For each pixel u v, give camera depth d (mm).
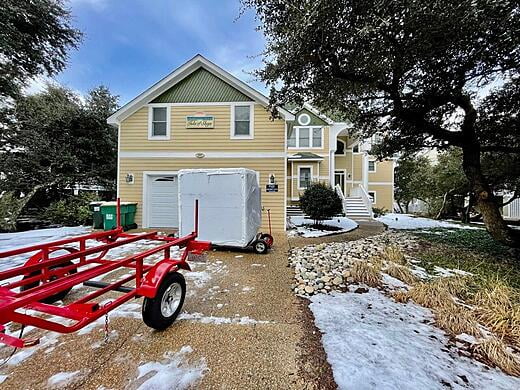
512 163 7375
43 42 8758
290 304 3250
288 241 7305
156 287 2463
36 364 2094
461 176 13023
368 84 5160
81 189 12500
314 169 16766
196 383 1893
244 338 2475
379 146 8586
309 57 4484
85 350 2275
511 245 5297
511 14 3041
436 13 3166
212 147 9258
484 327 2742
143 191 9359
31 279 2459
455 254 5871
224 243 5801
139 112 9430
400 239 7508
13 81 8797
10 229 8891
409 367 2064
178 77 9250
